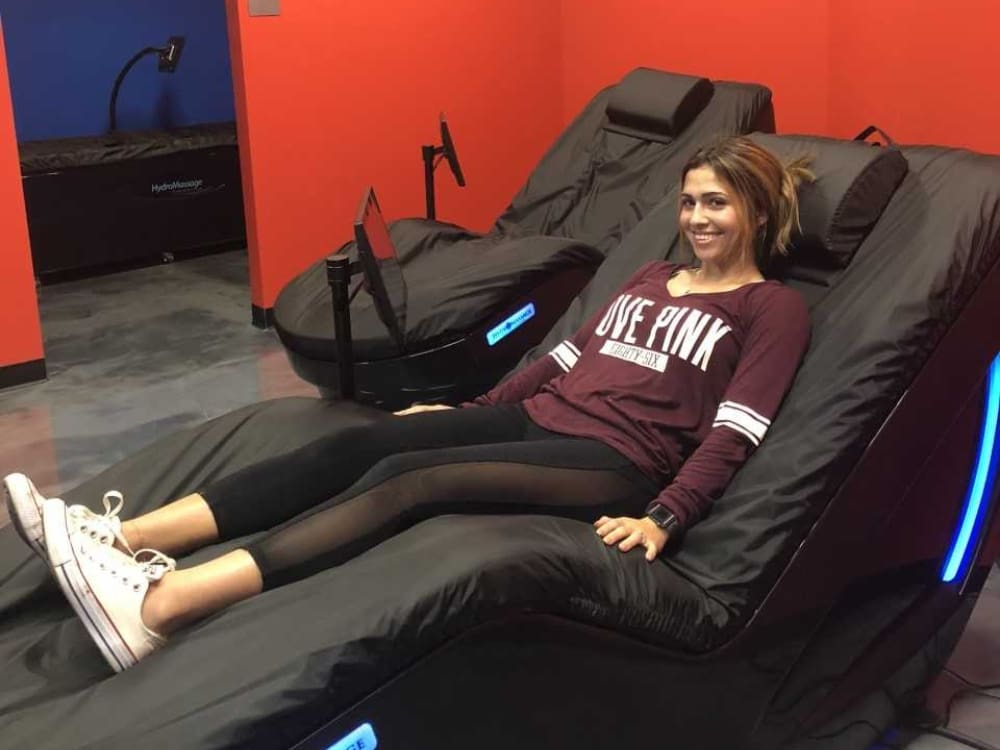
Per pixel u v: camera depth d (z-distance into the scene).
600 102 3.72
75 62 5.50
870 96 3.28
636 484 1.88
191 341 4.30
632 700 1.70
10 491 1.63
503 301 2.90
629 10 4.27
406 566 1.56
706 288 2.04
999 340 1.96
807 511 1.78
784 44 3.62
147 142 5.19
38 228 4.93
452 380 2.88
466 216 4.80
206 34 5.89
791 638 1.81
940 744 2.03
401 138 4.53
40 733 1.42
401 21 4.38
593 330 2.18
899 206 2.10
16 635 1.78
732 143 2.01
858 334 1.91
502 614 1.53
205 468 2.11
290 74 4.20
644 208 3.29
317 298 3.06
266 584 1.64
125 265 5.39
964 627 2.18
